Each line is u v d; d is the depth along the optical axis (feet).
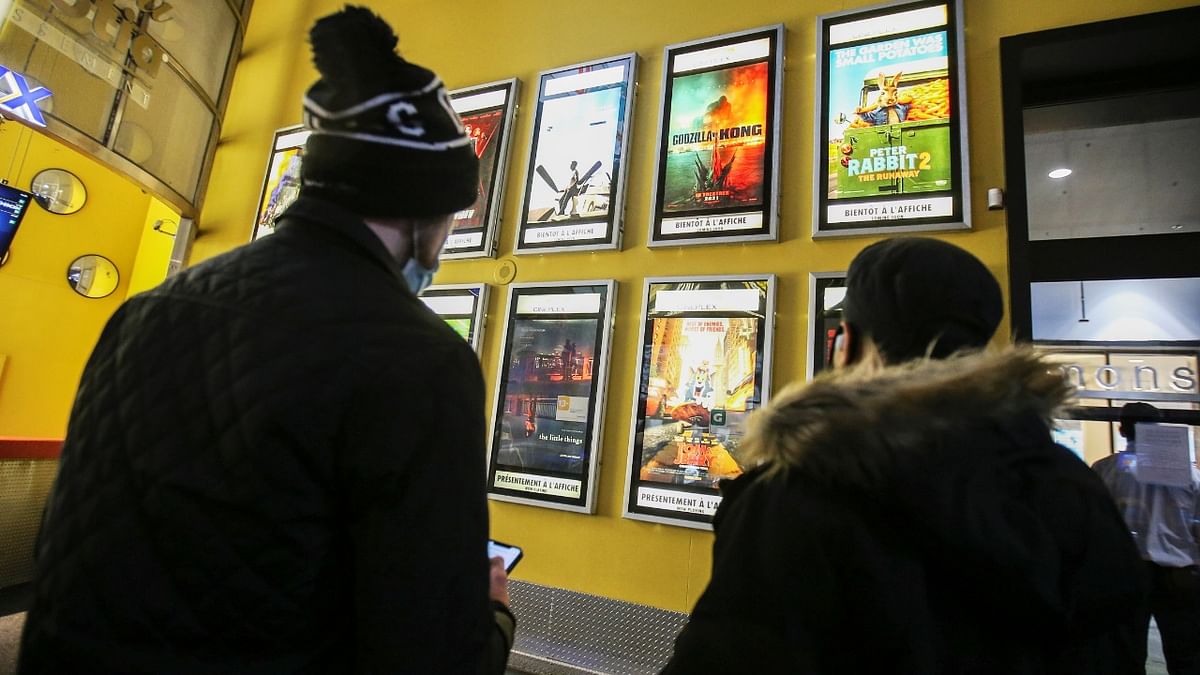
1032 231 11.33
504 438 10.33
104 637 1.92
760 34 10.10
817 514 2.02
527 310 10.77
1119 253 9.62
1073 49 8.30
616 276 10.35
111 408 2.20
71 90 11.57
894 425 1.94
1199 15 7.58
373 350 2.19
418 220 2.74
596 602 9.01
